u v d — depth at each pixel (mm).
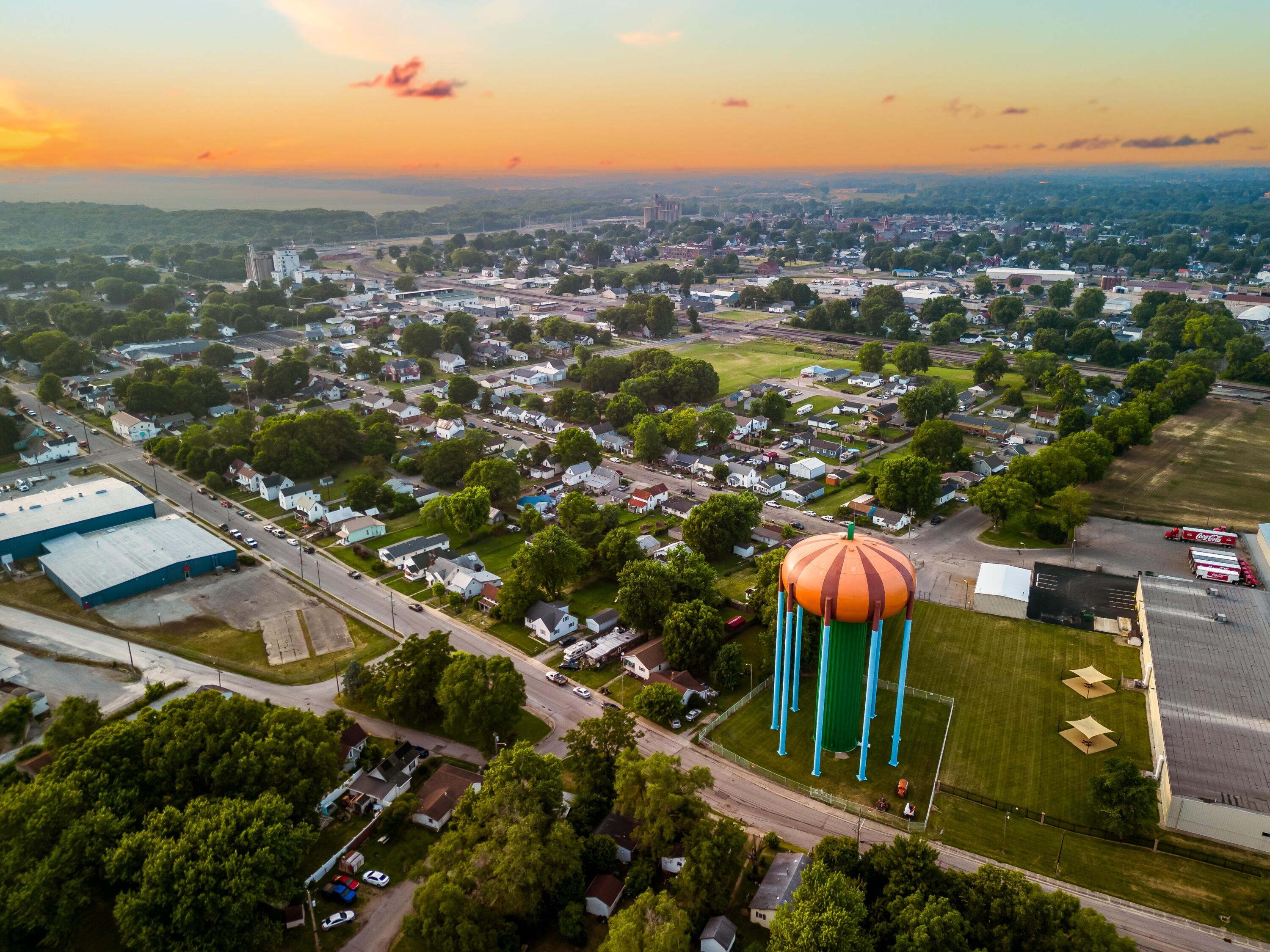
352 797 97438
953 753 105688
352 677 115625
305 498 181125
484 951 73875
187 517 180375
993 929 71812
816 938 68625
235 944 72688
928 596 147125
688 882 78625
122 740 88875
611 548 150250
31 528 160250
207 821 77750
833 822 94312
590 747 96250
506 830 80812
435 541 163250
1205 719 102562
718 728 111312
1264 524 166000
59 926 74000
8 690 117000
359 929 80250
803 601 97875
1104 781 92250
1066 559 162125
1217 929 80000
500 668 105688
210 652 128500
